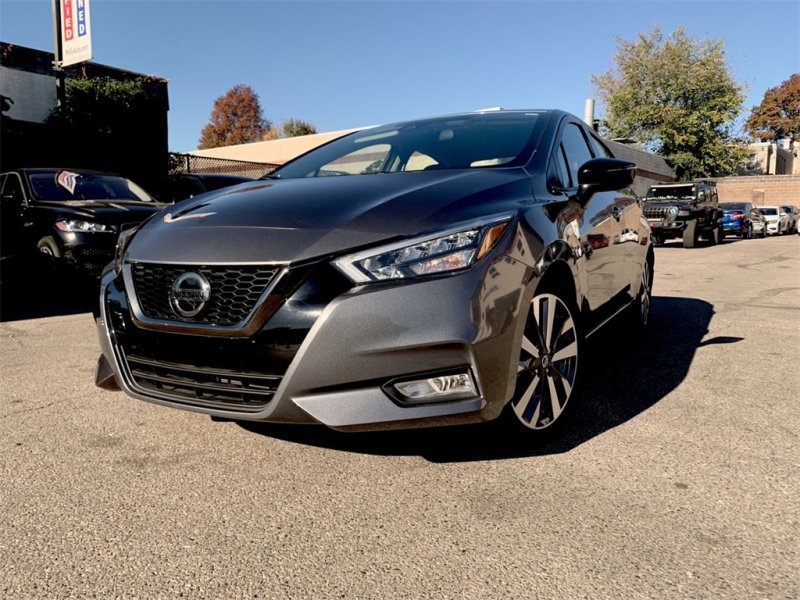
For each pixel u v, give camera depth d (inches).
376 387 86.6
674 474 96.7
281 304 87.7
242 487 94.3
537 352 105.0
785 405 128.0
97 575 72.8
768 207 1146.0
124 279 102.2
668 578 70.9
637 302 181.6
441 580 71.1
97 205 274.7
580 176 124.3
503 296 91.9
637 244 175.2
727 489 91.7
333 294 86.7
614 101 1498.5
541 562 74.2
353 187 109.7
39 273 261.3
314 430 115.9
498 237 94.3
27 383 148.9
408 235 89.6
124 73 641.6
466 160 128.5
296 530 82.2
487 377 89.9
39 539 80.6
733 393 136.2
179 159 624.4
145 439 113.4
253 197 111.3
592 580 70.7
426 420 87.1
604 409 126.2
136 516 86.2
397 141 145.1
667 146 1486.2
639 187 1149.1
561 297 112.9
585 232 125.3
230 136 2311.8
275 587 70.3
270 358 88.0
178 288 93.2
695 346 180.2
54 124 505.7
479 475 97.1
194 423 121.0
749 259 493.7
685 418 120.8
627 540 78.6
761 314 232.1
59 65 493.0
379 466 100.7
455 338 86.1
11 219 257.1
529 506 87.4
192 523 84.3
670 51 1434.5
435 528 82.1
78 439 113.7
